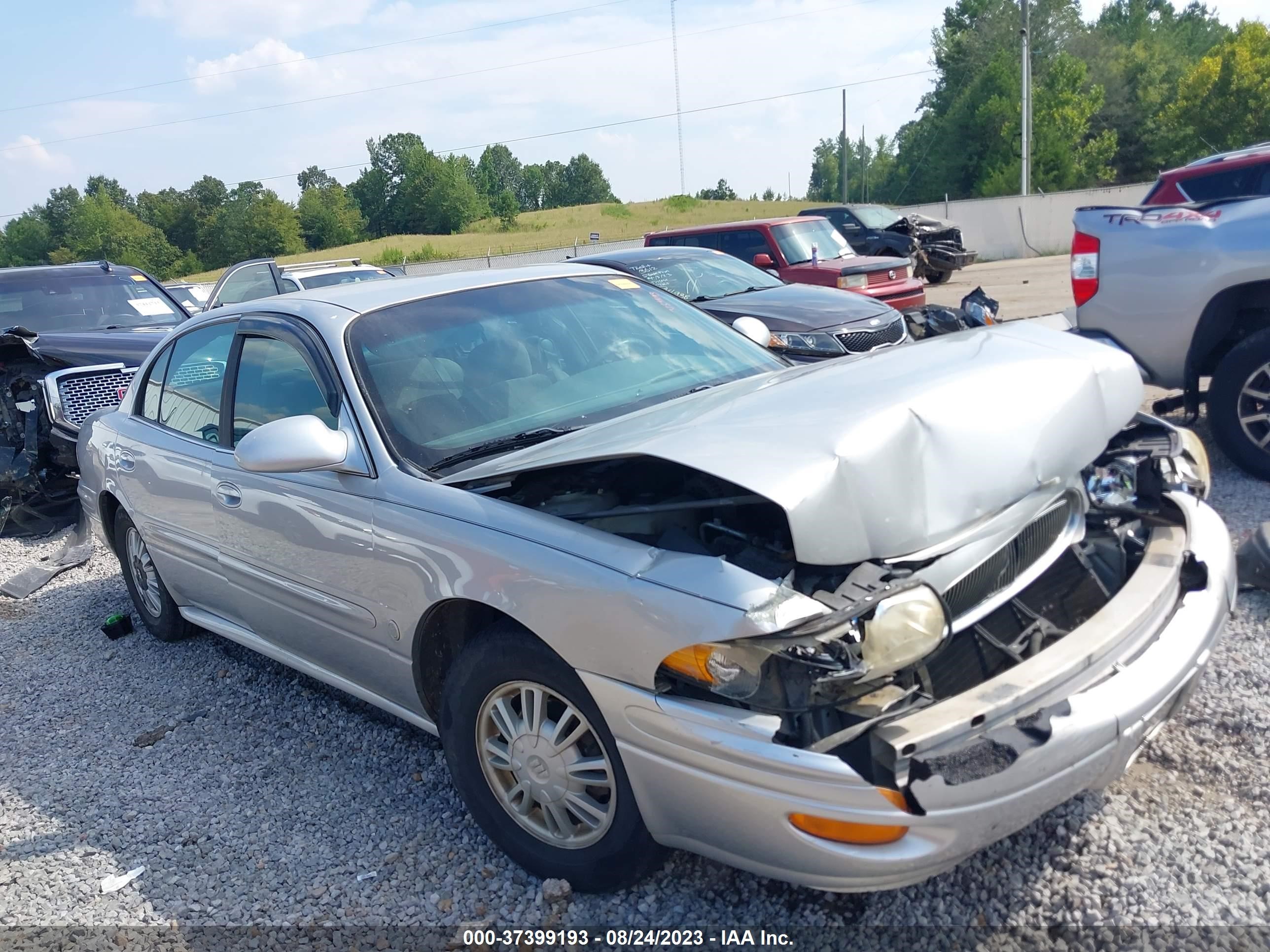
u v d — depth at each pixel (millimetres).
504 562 2697
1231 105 47844
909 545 2344
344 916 2877
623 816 2596
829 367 3258
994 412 2557
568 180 138375
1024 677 2316
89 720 4383
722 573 2309
